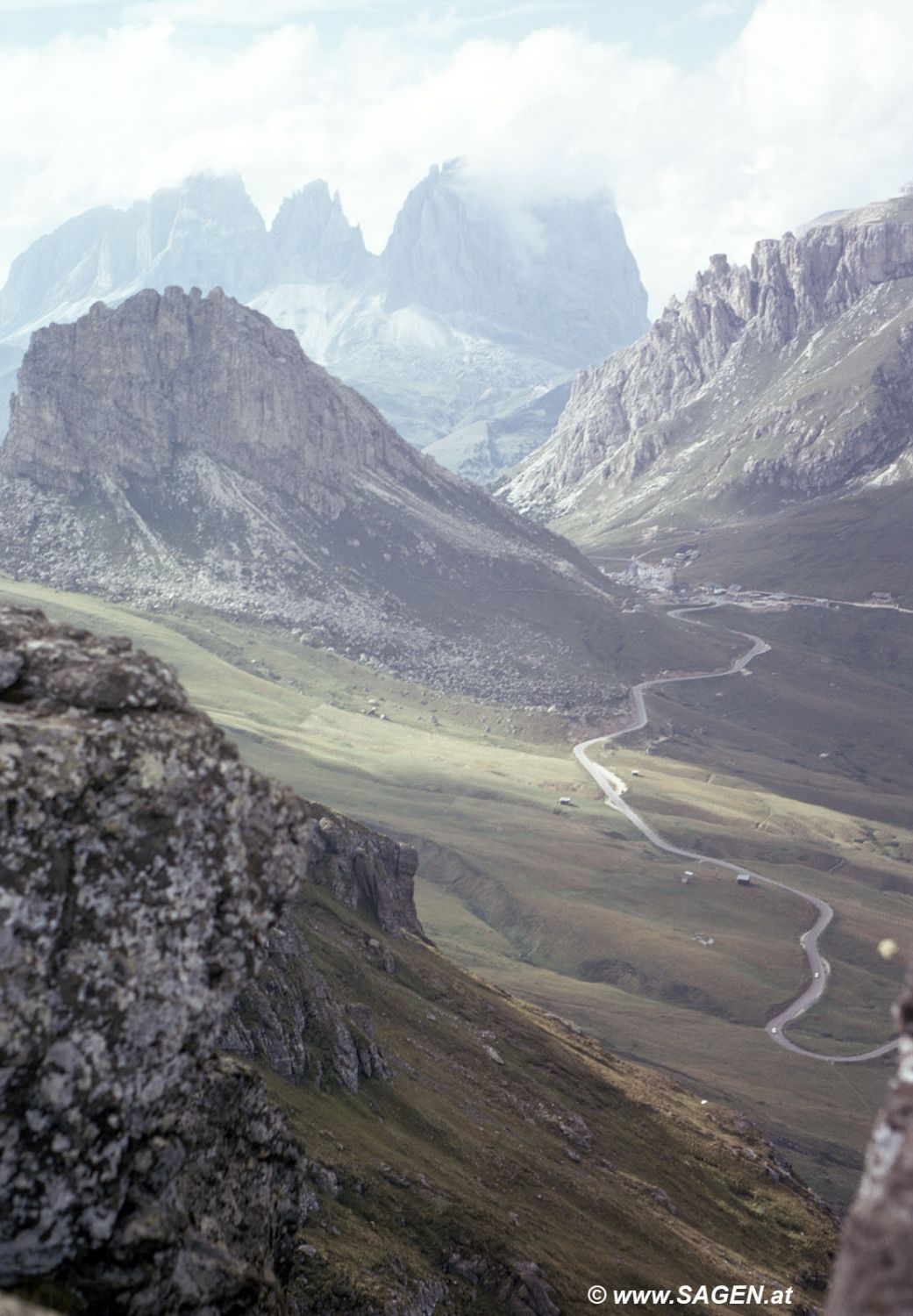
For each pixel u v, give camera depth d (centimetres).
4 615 1577
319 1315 4897
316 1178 6906
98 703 1462
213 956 1409
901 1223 781
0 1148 1252
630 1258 9244
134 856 1380
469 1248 7188
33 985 1290
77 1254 1272
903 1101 845
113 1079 1313
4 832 1312
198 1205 1447
